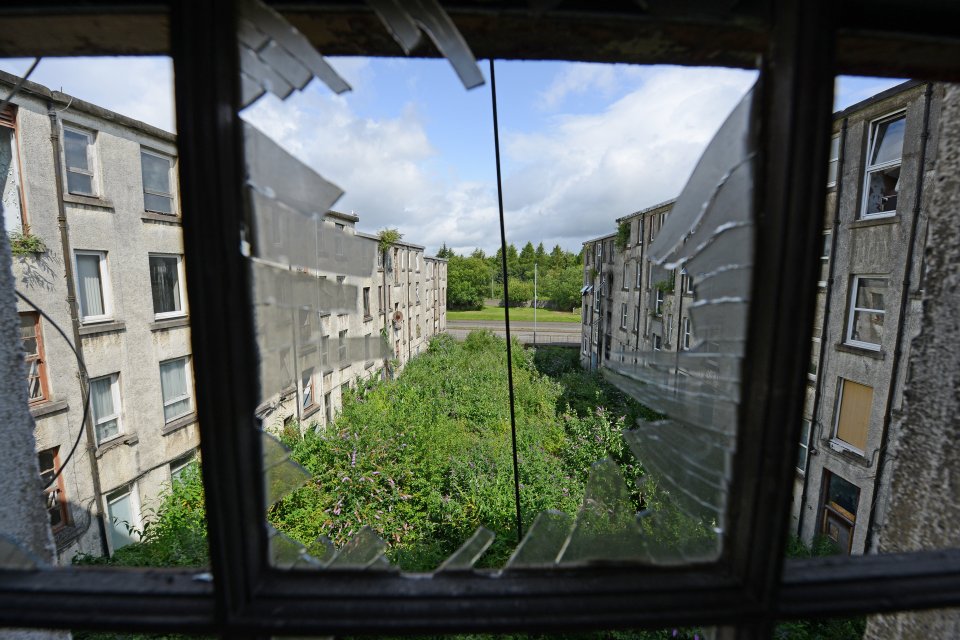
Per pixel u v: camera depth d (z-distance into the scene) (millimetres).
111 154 7266
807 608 712
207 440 649
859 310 6973
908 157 6047
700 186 800
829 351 7375
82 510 6824
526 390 16312
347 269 873
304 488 7371
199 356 638
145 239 7875
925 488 1142
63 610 713
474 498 7465
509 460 8867
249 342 694
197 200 618
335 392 12531
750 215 698
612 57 798
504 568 765
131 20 686
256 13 662
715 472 825
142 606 711
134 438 7664
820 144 605
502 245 1273
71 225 6707
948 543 1065
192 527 6715
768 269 660
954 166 1091
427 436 10016
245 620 682
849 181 7035
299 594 713
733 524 759
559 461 9547
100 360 7148
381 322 17500
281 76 695
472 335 28562
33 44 761
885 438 6359
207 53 608
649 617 700
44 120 6285
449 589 727
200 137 612
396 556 6230
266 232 734
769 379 666
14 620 708
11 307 1043
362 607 700
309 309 855
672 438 943
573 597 722
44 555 1140
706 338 833
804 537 7781
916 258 5945
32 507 1104
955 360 1077
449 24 661
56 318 6520
